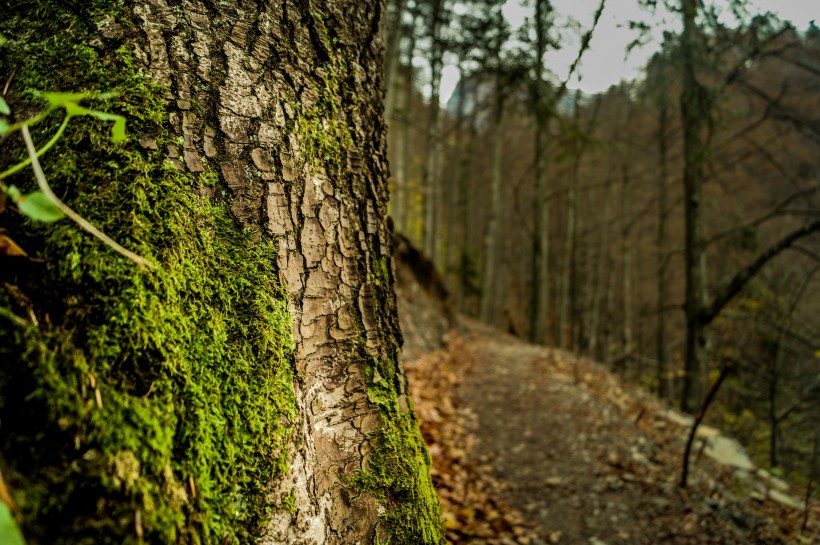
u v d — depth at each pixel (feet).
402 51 38.60
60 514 2.27
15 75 3.24
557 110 23.18
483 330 48.80
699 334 26.91
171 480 2.72
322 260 4.16
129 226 3.02
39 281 2.75
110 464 2.46
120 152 3.15
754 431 32.48
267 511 3.23
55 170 2.99
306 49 4.29
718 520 12.71
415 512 4.28
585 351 65.72
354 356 4.31
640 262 73.82
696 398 26.55
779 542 12.35
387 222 5.20
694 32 21.75
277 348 3.59
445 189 85.66
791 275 38.24
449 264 74.08
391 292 5.02
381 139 5.21
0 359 2.44
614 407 22.29
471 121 56.39
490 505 11.98
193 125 3.50
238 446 3.18
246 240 3.64
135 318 2.85
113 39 3.35
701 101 24.61
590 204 77.36
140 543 2.42
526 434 17.24
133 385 2.78
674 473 15.28
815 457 27.61
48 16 3.38
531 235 50.49
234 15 3.84
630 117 59.21
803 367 33.53
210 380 3.15
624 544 11.43
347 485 3.97
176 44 3.52
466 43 24.02
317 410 3.92
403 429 4.57
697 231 27.50
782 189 43.78
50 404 2.41
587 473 14.64
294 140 4.01
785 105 27.71
